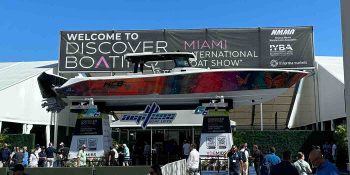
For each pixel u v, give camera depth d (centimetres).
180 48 2850
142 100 1962
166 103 1969
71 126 3297
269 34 2827
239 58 2817
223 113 1842
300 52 2791
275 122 3422
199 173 1481
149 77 1905
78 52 2867
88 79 1939
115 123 2769
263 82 1870
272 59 2798
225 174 1675
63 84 1972
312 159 490
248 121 3606
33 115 2847
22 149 1956
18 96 2709
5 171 1222
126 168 1261
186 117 2742
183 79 1877
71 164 1794
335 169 475
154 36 2869
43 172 1250
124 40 2870
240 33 2847
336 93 2534
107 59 2848
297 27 2816
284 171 548
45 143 2977
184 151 1875
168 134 3123
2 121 2553
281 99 3125
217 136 1817
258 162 1566
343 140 2098
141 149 2394
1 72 3331
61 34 2888
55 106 2033
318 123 2869
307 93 3092
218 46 2838
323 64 3084
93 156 1877
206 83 1878
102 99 1966
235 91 1886
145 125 1866
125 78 1923
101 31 2884
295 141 2481
